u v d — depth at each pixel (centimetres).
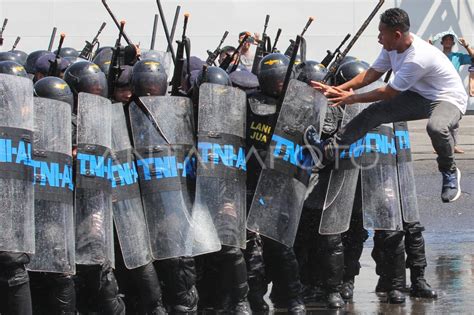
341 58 1409
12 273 1088
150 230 1260
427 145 2870
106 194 1204
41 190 1132
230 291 1298
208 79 1289
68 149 1155
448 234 2006
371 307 1406
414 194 1476
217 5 3203
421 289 1476
